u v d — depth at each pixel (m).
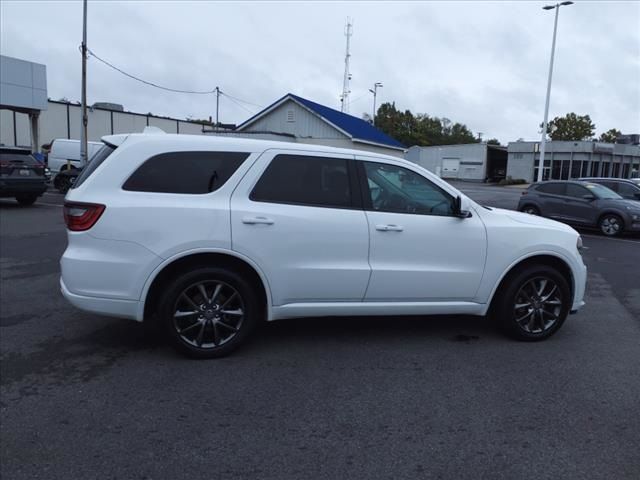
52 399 3.73
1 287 6.86
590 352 4.85
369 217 4.61
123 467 2.94
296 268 4.45
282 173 4.51
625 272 9.05
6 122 35.56
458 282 4.84
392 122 89.19
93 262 4.15
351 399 3.80
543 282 5.07
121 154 4.28
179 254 4.21
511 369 4.40
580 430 3.41
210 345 4.48
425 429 3.40
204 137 4.49
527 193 16.28
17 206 16.59
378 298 4.70
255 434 3.31
